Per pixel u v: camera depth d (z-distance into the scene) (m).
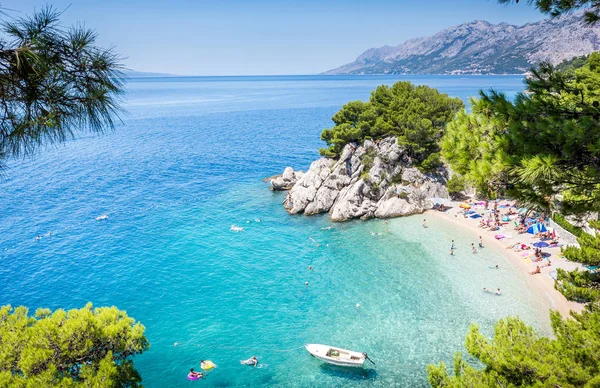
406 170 71.00
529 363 13.38
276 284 46.31
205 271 49.69
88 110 6.86
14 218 66.62
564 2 10.54
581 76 15.60
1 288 45.81
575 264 45.12
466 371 16.05
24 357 16.78
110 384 16.88
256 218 67.19
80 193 80.31
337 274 48.09
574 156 10.09
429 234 58.34
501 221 59.84
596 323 14.42
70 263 51.75
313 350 34.06
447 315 38.72
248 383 31.41
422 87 94.25
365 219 65.44
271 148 122.19
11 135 6.56
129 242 58.16
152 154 116.19
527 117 11.30
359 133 74.31
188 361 34.09
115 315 20.22
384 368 32.19
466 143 12.25
